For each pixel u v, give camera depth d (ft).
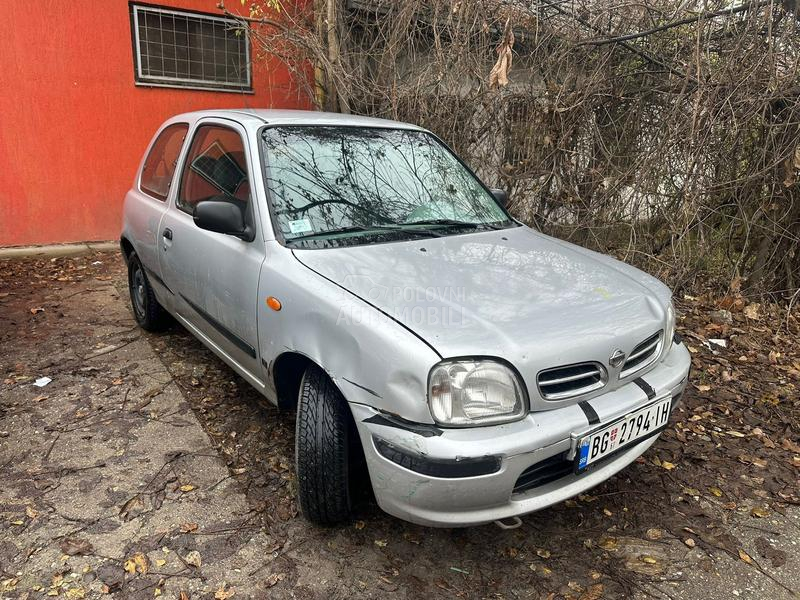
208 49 23.50
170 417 11.00
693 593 7.32
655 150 17.37
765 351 14.74
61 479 9.16
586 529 8.40
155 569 7.46
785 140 16.05
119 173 23.09
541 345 6.81
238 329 9.45
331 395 7.53
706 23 16.01
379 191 10.07
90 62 21.56
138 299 14.92
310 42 21.56
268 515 8.47
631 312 7.94
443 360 6.38
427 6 20.26
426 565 7.66
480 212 10.95
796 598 7.27
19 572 7.36
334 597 7.13
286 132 10.15
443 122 20.57
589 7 18.26
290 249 8.51
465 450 6.23
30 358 13.37
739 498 9.16
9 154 21.13
